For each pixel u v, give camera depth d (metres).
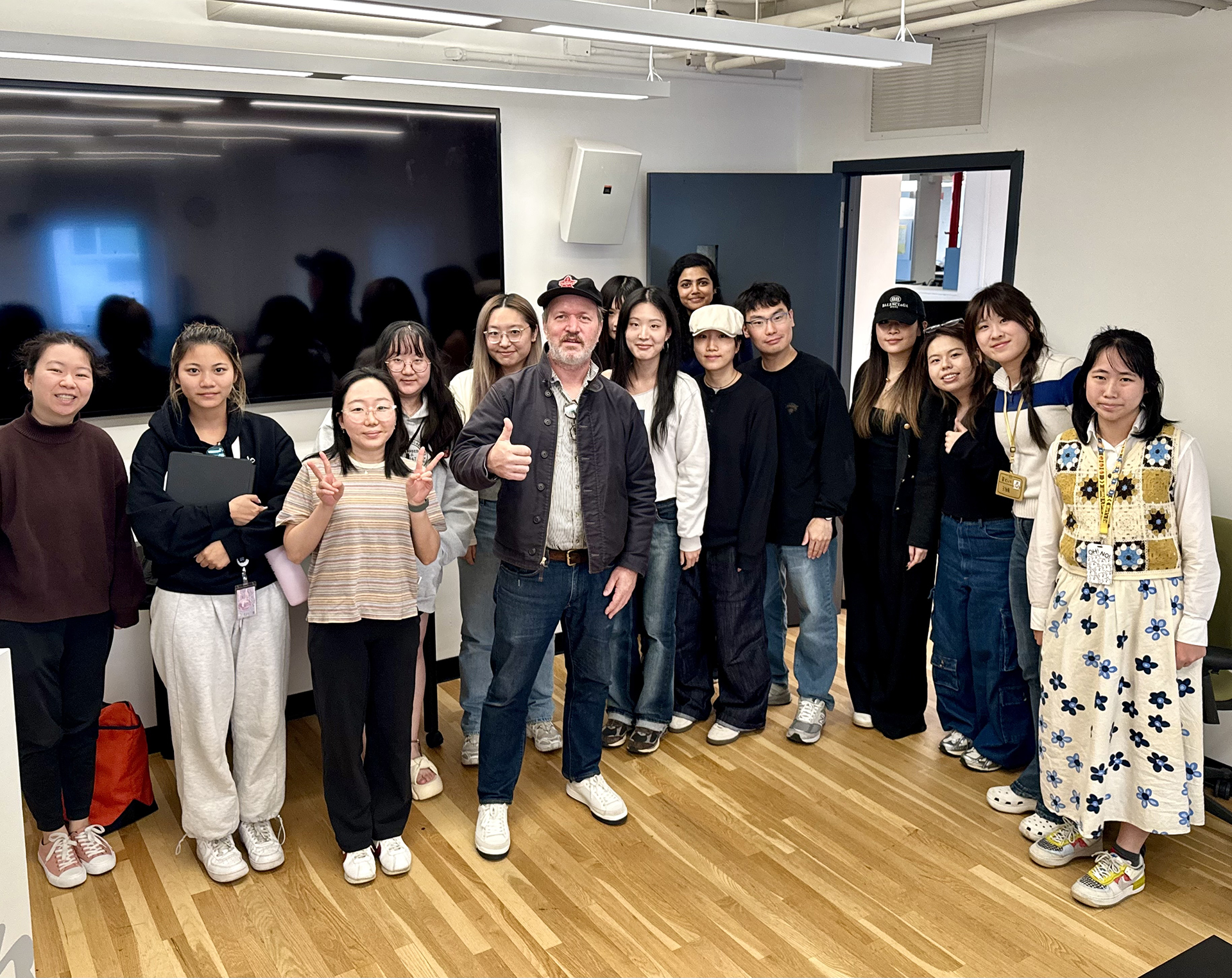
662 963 2.48
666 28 2.18
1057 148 3.87
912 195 8.22
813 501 3.54
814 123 4.95
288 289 3.67
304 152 3.61
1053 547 2.86
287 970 2.46
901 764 3.48
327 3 1.84
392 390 2.73
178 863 2.91
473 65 3.97
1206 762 3.33
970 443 3.16
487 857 2.91
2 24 3.09
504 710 2.95
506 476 2.59
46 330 3.23
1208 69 3.36
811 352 4.85
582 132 4.35
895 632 3.60
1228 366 3.38
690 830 3.07
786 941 2.56
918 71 4.38
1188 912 2.70
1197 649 2.58
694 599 3.67
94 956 2.51
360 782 2.79
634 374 3.34
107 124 3.23
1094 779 2.72
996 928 2.62
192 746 2.78
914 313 3.35
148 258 3.38
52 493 2.66
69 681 2.81
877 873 2.85
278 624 2.84
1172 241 3.52
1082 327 3.86
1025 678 3.13
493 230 4.10
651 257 4.61
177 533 2.64
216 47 2.62
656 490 3.33
